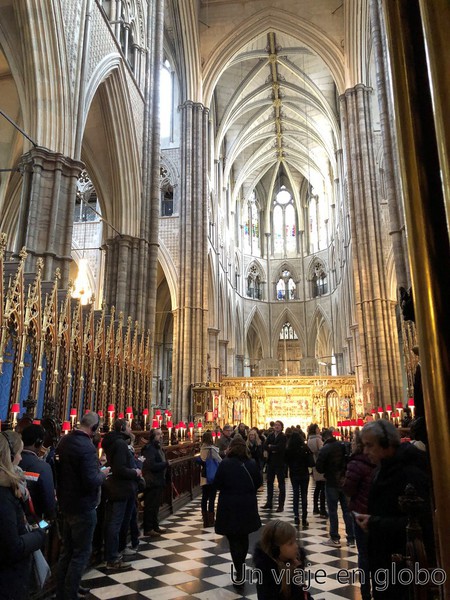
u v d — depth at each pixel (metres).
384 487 2.89
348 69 26.38
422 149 1.71
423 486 2.76
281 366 49.09
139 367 16.19
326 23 28.23
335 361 44.31
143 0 20.34
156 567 6.07
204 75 29.73
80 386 11.82
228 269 40.38
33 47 12.27
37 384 9.77
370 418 19.97
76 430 4.82
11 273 11.09
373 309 22.33
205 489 8.63
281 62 33.06
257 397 28.50
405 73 1.81
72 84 13.27
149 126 19.81
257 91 36.09
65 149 12.80
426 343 1.51
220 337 36.19
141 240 18.31
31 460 4.00
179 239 27.41
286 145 44.22
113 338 14.10
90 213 30.59
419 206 1.65
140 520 8.50
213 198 34.16
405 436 11.20
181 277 26.77
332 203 42.59
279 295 48.69
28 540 2.81
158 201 19.48
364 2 24.66
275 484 16.12
